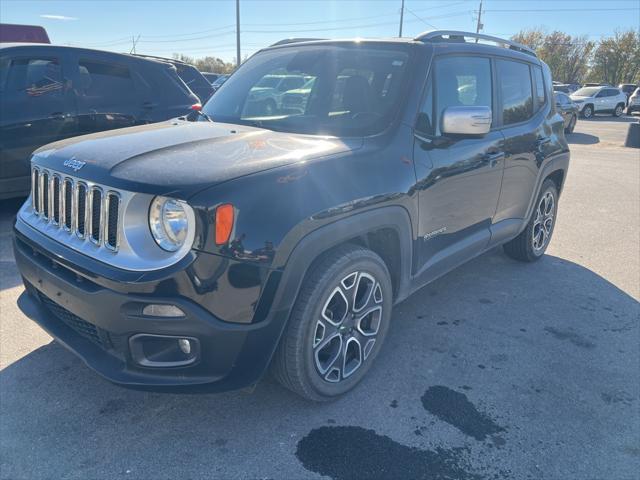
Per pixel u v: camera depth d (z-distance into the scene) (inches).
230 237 81.4
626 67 2272.4
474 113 112.0
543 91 183.5
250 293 84.0
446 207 127.3
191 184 81.4
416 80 119.9
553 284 174.2
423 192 116.1
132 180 83.9
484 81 146.2
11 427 98.0
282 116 124.5
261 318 86.4
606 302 160.7
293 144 102.6
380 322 114.0
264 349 89.0
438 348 130.6
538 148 170.7
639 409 108.5
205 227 79.9
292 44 149.7
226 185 82.6
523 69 169.3
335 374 105.7
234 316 83.9
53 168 99.0
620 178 372.8
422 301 158.2
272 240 84.6
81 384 111.4
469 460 92.9
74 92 224.4
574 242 222.4
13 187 214.1
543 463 92.8
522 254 188.5
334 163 97.4
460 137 117.7
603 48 2327.8
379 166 105.0
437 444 96.6
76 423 99.7
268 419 102.2
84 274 86.4
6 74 209.6
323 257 98.0
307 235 88.9
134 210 83.5
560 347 132.6
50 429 97.7
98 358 91.4
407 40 129.4
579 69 2481.5
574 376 119.9
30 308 108.3
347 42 135.7
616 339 137.6
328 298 97.6
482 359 126.0
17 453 91.6
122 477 87.2
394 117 114.7
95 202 89.4
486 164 140.3
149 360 86.6
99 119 230.5
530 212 177.8
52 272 93.7
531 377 119.0
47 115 216.7
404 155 111.8
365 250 104.0
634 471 91.6
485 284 172.7
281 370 97.7
